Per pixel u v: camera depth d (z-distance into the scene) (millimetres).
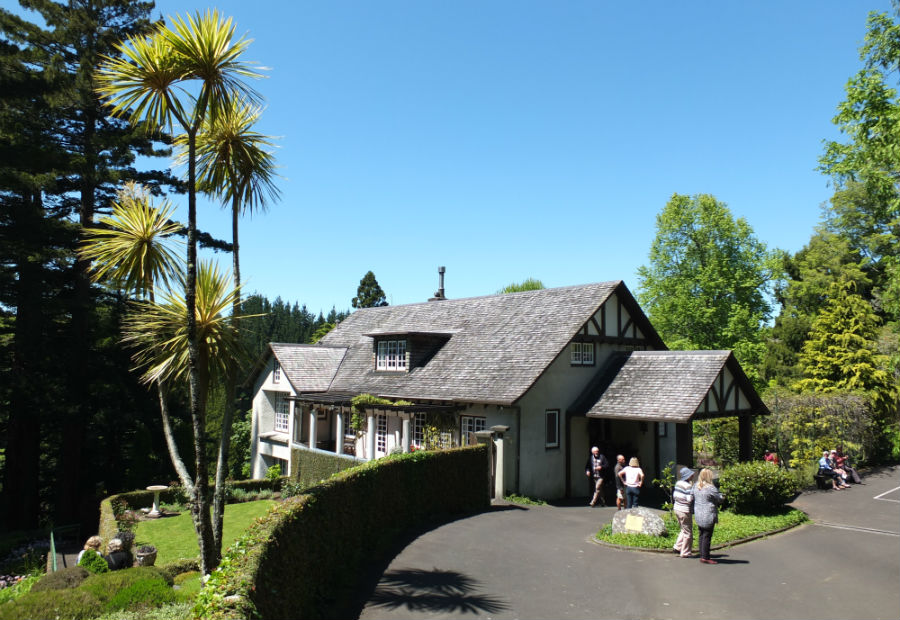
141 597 7414
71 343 23688
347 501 10438
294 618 7148
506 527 14172
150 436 27469
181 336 8992
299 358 28641
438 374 23156
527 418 19766
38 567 16875
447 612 8156
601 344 23047
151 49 8516
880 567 10852
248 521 18672
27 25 22766
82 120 24656
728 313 37750
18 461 23797
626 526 12992
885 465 25344
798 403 22312
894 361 26203
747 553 11867
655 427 23891
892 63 18469
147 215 9281
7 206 22281
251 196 10570
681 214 38656
